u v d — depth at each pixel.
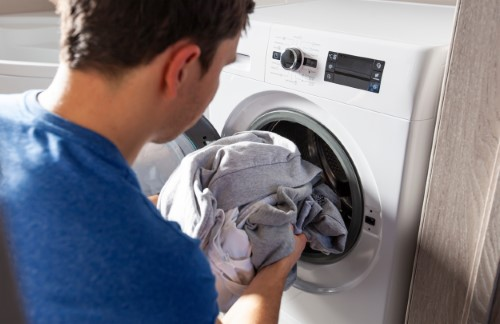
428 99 0.93
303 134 1.29
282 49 1.09
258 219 0.94
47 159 0.49
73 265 0.47
